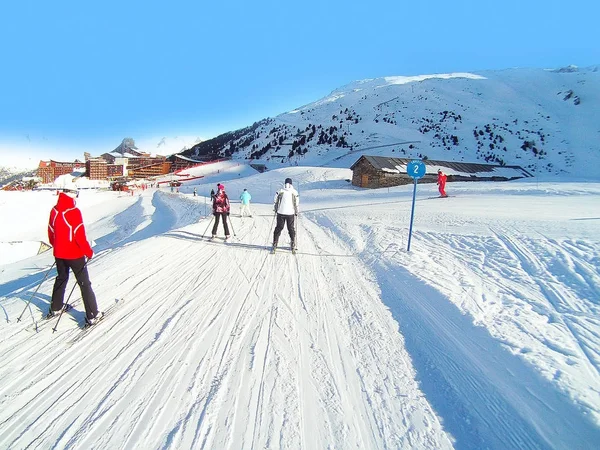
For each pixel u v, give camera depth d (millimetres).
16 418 2695
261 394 3082
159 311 4859
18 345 3787
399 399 3086
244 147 187625
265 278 6613
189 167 123438
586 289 5078
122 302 5148
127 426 2648
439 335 4234
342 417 2830
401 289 5926
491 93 168750
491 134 129250
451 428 2746
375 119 157375
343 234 11828
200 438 2541
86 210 48312
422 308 5055
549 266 6113
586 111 140750
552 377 3102
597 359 3400
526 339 3848
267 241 10766
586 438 2494
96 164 116625
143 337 4074
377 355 3820
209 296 5527
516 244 7578
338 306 5223
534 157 113000
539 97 161250
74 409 2822
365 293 5844
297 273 7012
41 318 4461
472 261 7066
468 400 3066
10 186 88062
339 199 33562
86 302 4258
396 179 45594
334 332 4348
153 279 6348
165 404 2914
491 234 8773
